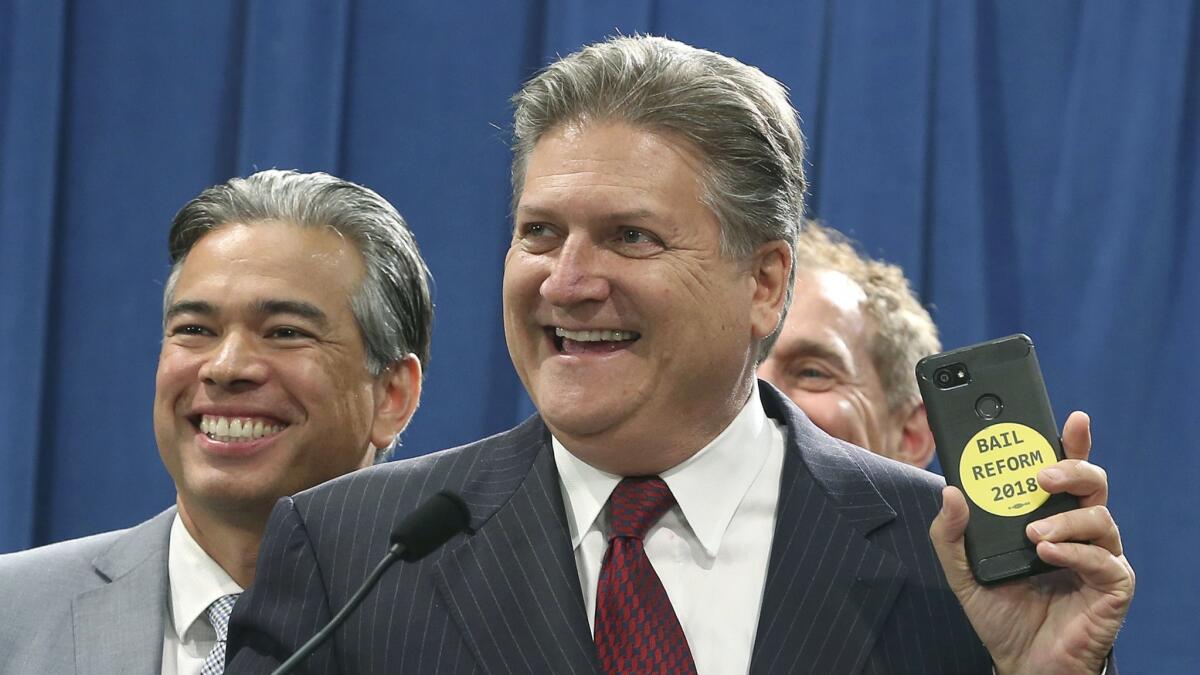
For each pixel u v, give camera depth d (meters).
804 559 1.52
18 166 3.26
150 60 3.33
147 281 3.30
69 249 3.30
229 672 1.52
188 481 2.08
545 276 1.49
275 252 2.12
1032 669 1.42
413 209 3.27
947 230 3.19
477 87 3.29
